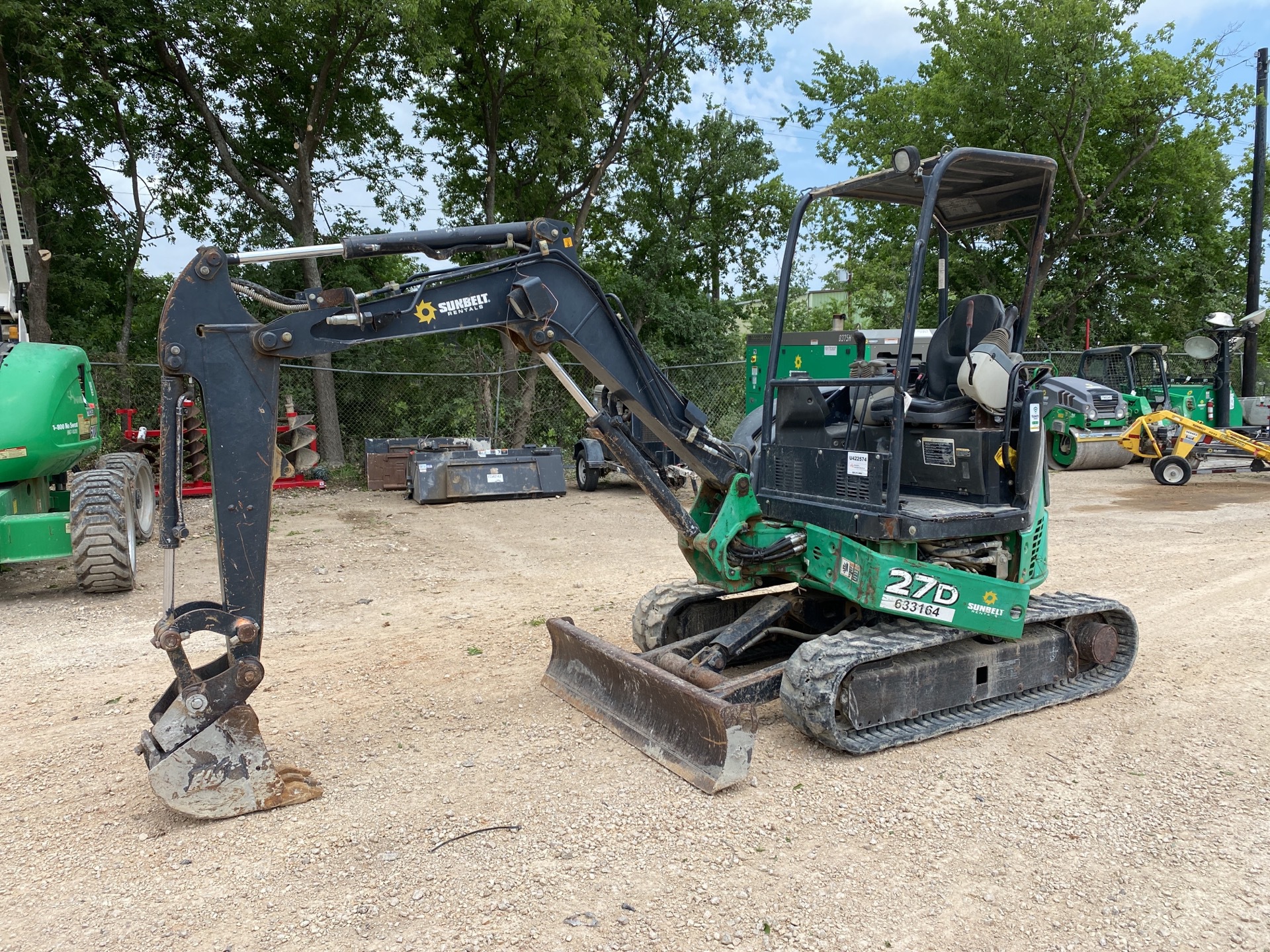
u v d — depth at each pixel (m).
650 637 5.26
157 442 12.87
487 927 2.93
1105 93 19.70
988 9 20.28
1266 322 23.62
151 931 2.94
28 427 7.41
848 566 4.46
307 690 5.29
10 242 9.41
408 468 13.91
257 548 3.72
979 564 4.73
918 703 4.54
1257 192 19.64
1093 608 5.12
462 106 18.59
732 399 20.44
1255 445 14.65
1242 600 7.32
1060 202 22.31
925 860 3.37
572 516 11.97
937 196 5.03
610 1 17.25
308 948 2.83
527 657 5.89
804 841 3.51
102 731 4.76
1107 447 16.36
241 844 3.50
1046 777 4.11
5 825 3.71
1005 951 2.83
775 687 4.51
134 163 17.05
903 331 4.13
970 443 4.68
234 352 3.68
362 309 3.88
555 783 4.02
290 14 14.52
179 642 3.57
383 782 4.04
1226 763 4.26
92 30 13.89
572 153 18.69
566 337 4.32
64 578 8.44
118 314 18.53
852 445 4.92
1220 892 3.16
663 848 3.44
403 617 6.94
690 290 24.56
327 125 17.86
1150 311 24.05
